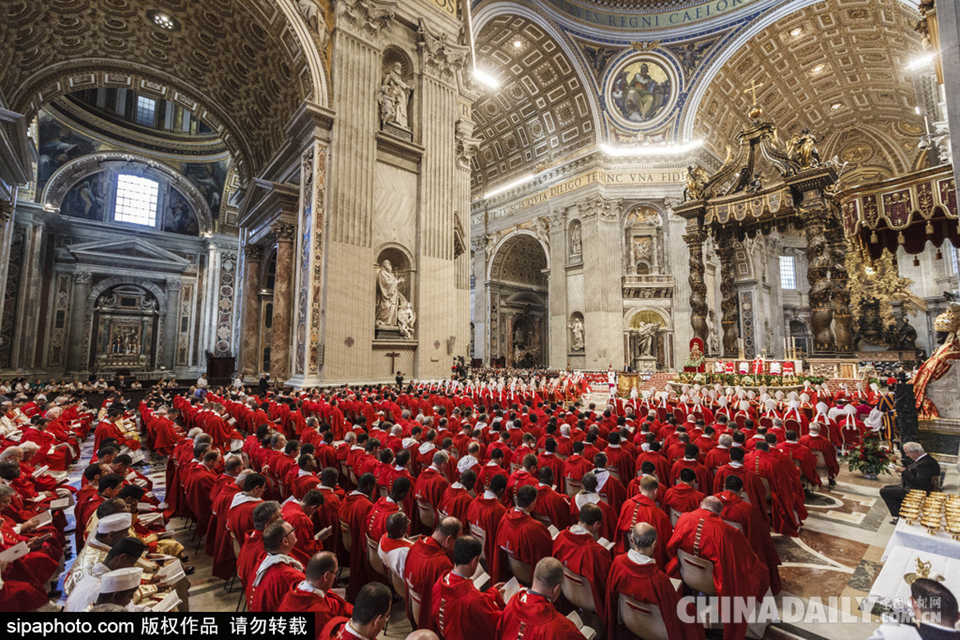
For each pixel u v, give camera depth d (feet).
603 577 11.62
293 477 18.12
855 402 35.37
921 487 17.79
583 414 34.45
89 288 90.74
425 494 17.12
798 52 90.84
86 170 90.99
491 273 120.57
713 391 46.21
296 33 48.16
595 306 96.53
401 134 55.21
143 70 65.31
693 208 61.93
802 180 52.95
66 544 18.25
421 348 54.29
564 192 105.40
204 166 102.37
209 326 101.35
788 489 19.01
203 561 17.67
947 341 24.41
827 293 53.36
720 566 11.84
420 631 7.18
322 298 46.88
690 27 92.32
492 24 85.92
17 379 77.05
